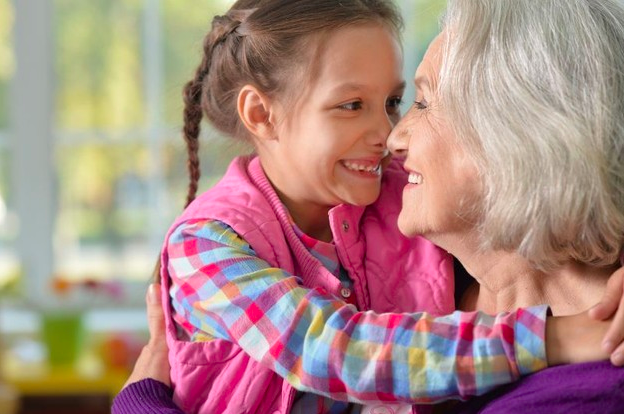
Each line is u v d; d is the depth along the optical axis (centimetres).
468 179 120
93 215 366
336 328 118
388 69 140
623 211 111
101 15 361
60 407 328
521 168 112
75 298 358
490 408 112
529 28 115
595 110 110
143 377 143
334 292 136
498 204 114
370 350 115
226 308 127
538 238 112
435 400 112
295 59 141
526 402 109
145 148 362
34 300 366
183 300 134
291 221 140
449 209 122
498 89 115
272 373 131
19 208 370
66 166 366
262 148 149
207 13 355
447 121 121
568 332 109
